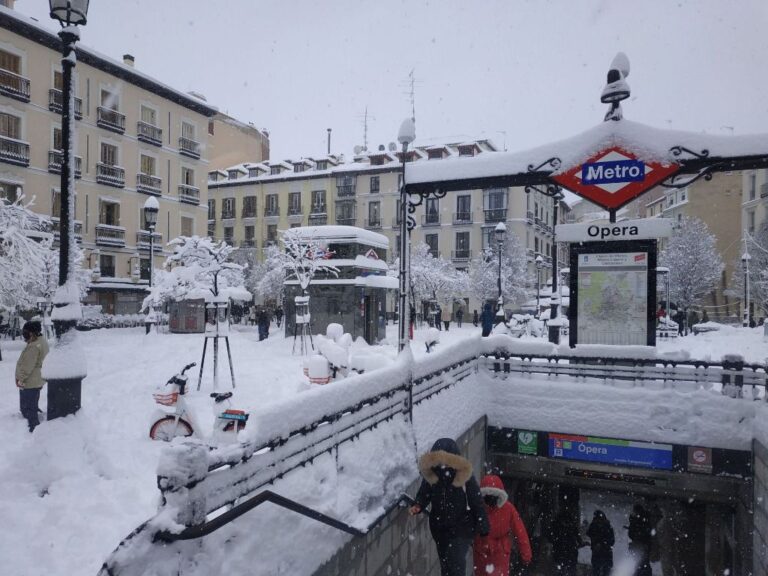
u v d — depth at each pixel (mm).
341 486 4074
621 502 12023
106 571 2305
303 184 55250
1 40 25953
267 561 3064
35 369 6660
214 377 9992
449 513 4406
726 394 7551
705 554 9773
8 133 26625
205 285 16219
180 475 2607
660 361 7910
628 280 8266
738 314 45125
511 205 47719
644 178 7660
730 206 46438
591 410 8023
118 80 32031
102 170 31047
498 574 4973
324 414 3955
